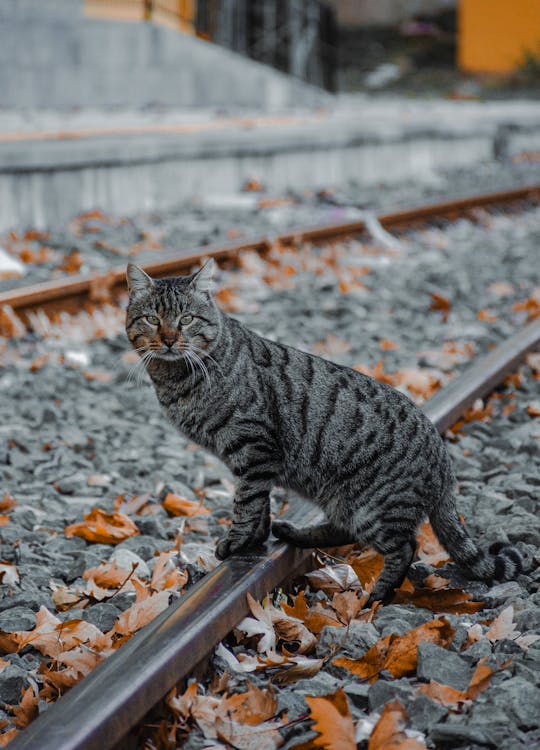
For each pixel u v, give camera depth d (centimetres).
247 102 2914
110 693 337
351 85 4588
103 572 489
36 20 2498
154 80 2711
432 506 484
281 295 1077
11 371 820
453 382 707
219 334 502
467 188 1994
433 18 5012
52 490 612
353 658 400
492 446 654
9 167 1301
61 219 1394
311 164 1959
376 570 493
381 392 495
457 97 4216
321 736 331
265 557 461
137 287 514
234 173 1767
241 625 416
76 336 897
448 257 1312
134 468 645
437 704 351
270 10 3241
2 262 1070
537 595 445
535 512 550
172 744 346
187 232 1380
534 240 1445
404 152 2259
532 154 2705
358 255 1284
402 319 999
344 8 5041
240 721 353
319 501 497
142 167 1553
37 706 372
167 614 394
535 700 348
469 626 419
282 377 495
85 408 747
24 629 440
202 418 499
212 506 598
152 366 513
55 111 2428
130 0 2712
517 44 4647
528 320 995
